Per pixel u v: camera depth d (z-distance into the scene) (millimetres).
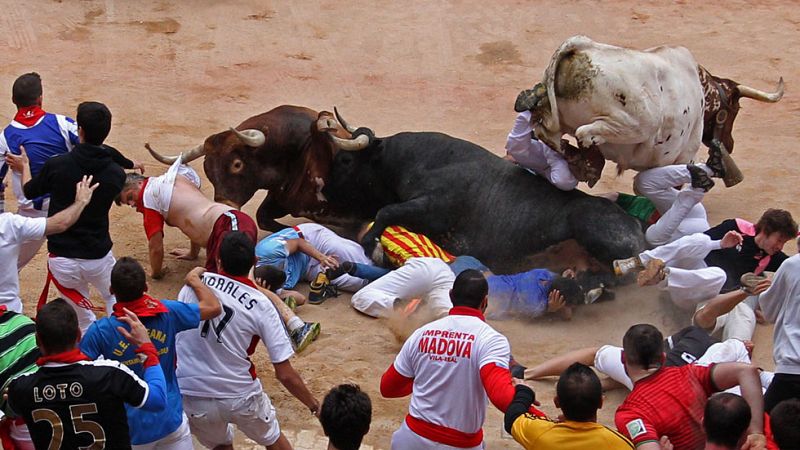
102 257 10281
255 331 8148
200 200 11812
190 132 17062
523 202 12211
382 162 12844
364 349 10984
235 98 18609
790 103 18797
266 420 8477
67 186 10023
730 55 21000
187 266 12750
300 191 13016
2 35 20719
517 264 12289
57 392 6719
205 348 8141
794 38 21859
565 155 11820
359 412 6570
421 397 7750
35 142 11320
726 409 6953
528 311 11445
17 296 9055
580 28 22250
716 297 10531
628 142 11523
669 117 11656
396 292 11562
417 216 12359
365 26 22000
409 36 21609
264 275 10773
